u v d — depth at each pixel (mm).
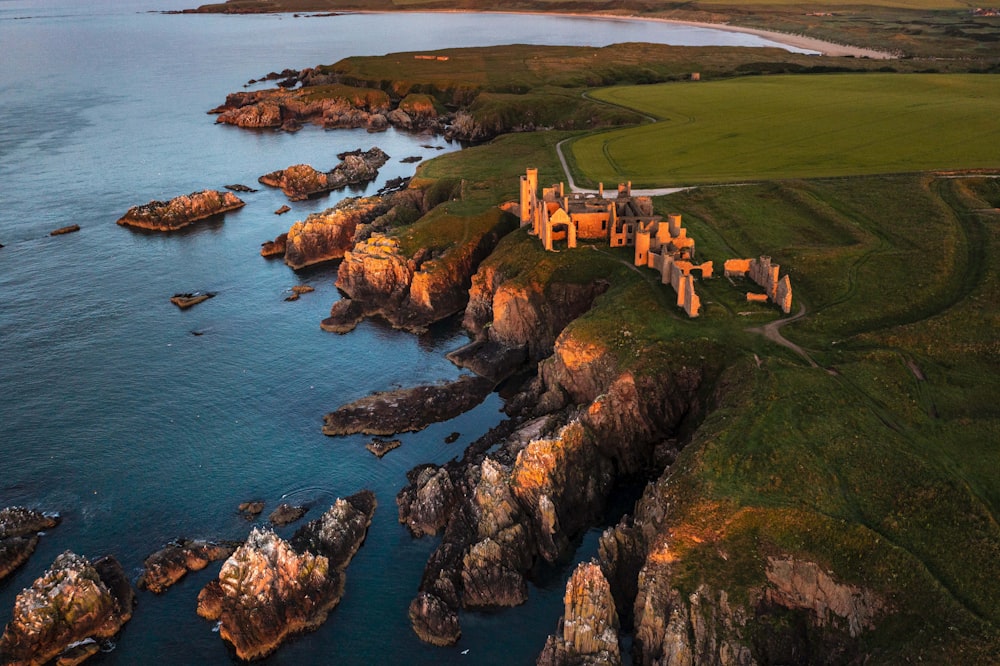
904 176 163875
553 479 92812
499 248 147750
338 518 92375
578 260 134750
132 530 94625
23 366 131500
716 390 100688
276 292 160000
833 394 93938
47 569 89312
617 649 74438
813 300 117688
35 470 105250
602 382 109750
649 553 80062
